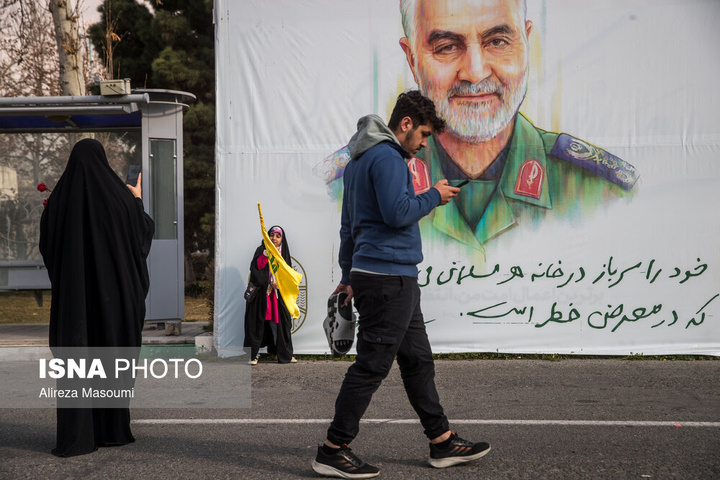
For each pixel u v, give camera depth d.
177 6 20.22
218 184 8.04
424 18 7.85
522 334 7.79
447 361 7.54
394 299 3.65
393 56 7.90
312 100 7.98
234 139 8.03
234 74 8.02
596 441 4.34
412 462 3.93
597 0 7.69
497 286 7.82
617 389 6.02
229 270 8.01
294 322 7.99
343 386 3.67
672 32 7.63
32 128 9.48
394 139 3.79
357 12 7.92
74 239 4.17
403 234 3.70
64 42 13.53
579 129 7.73
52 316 4.22
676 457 3.98
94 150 4.34
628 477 3.62
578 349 7.75
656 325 7.68
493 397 5.72
